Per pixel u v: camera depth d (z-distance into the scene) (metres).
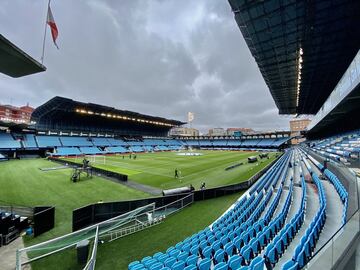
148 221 10.86
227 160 41.28
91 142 63.25
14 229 9.61
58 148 52.91
